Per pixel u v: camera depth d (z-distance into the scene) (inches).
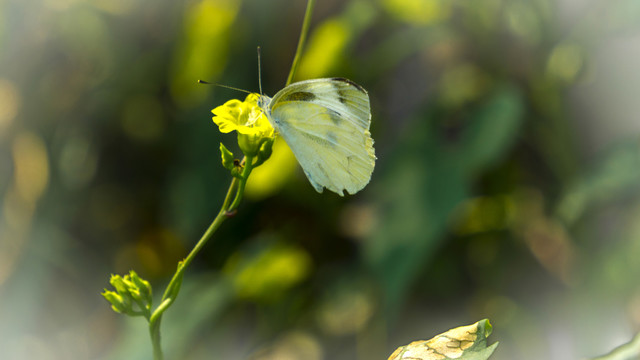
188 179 23.4
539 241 22.7
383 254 21.7
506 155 22.5
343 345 22.9
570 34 22.2
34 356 23.4
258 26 23.3
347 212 23.3
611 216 21.4
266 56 23.5
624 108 22.1
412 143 22.5
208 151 23.5
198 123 23.6
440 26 22.8
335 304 23.0
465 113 22.6
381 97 23.3
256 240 23.3
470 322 22.6
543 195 22.6
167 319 22.4
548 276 22.5
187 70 23.5
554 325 22.3
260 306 23.1
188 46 23.3
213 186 23.3
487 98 22.5
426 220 21.7
